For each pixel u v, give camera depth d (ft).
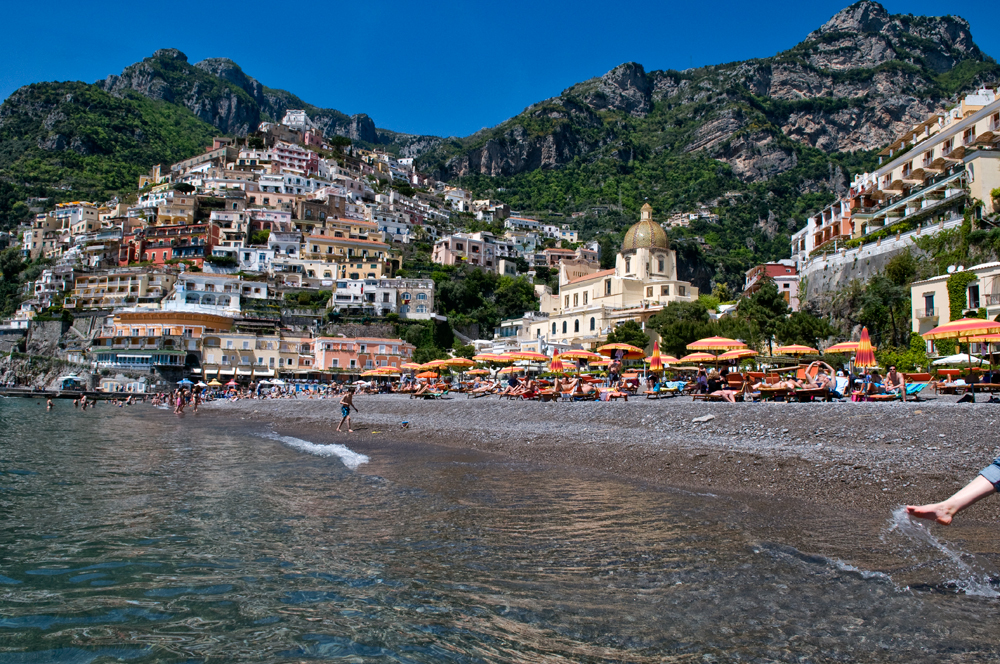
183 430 129.29
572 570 31.35
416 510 45.39
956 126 198.59
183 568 31.89
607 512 44.52
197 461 75.31
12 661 21.40
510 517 43.09
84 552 34.68
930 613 24.82
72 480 59.72
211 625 24.67
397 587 28.99
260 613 25.90
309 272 433.48
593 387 128.26
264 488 54.90
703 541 36.58
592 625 24.47
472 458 75.25
